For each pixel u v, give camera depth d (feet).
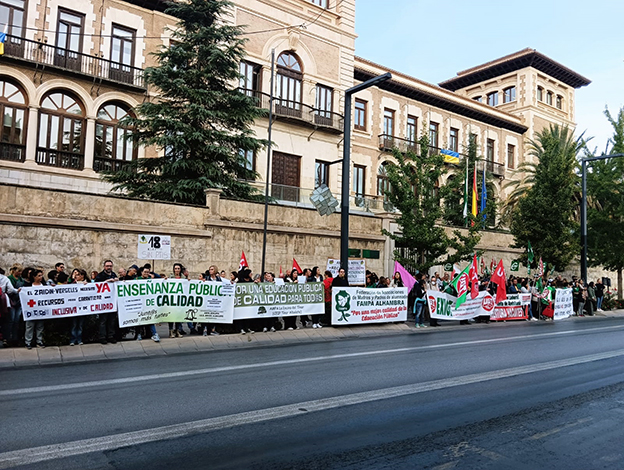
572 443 18.15
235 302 43.21
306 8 98.63
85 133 75.92
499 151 143.02
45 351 32.86
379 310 54.49
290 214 70.38
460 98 131.85
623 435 19.16
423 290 59.67
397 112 117.80
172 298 39.65
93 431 17.99
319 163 101.24
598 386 27.35
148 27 81.82
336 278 52.13
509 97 157.58
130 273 40.06
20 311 34.27
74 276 37.50
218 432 18.22
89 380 26.09
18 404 21.36
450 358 35.24
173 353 35.68
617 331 56.70
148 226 57.77
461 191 106.52
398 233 72.54
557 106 161.79
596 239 102.17
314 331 47.44
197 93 66.59
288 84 96.12
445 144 128.06
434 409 22.02
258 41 91.91
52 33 73.36
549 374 30.45
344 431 18.70
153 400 22.27
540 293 74.28
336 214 75.46
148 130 69.51
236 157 70.03
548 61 150.51
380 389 25.27
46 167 72.28
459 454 16.71
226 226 63.77
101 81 76.02
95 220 54.75
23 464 14.94
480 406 22.75
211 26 70.03
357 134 108.37
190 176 67.82
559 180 86.53
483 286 67.10
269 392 24.12
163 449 16.40
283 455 16.14
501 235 100.94
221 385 25.36
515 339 47.16
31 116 71.46
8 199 49.96
